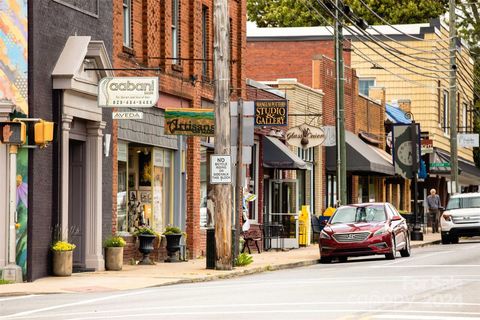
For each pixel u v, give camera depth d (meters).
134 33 44.97
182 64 50.19
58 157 37.97
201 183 53.75
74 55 38.19
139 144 46.53
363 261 50.41
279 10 112.81
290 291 30.95
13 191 35.69
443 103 104.69
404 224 52.69
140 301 28.42
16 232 35.84
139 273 39.84
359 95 82.06
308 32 88.69
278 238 61.19
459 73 103.94
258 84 62.06
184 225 50.59
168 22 48.19
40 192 36.84
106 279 36.91
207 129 45.22
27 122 35.75
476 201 72.31
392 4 113.69
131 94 38.44
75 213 41.09
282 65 80.81
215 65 41.59
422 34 98.06
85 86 39.34
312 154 71.69
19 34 35.94
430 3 114.94
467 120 116.19
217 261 41.91
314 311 24.75
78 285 34.47
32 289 32.88
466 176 105.00
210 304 26.84
